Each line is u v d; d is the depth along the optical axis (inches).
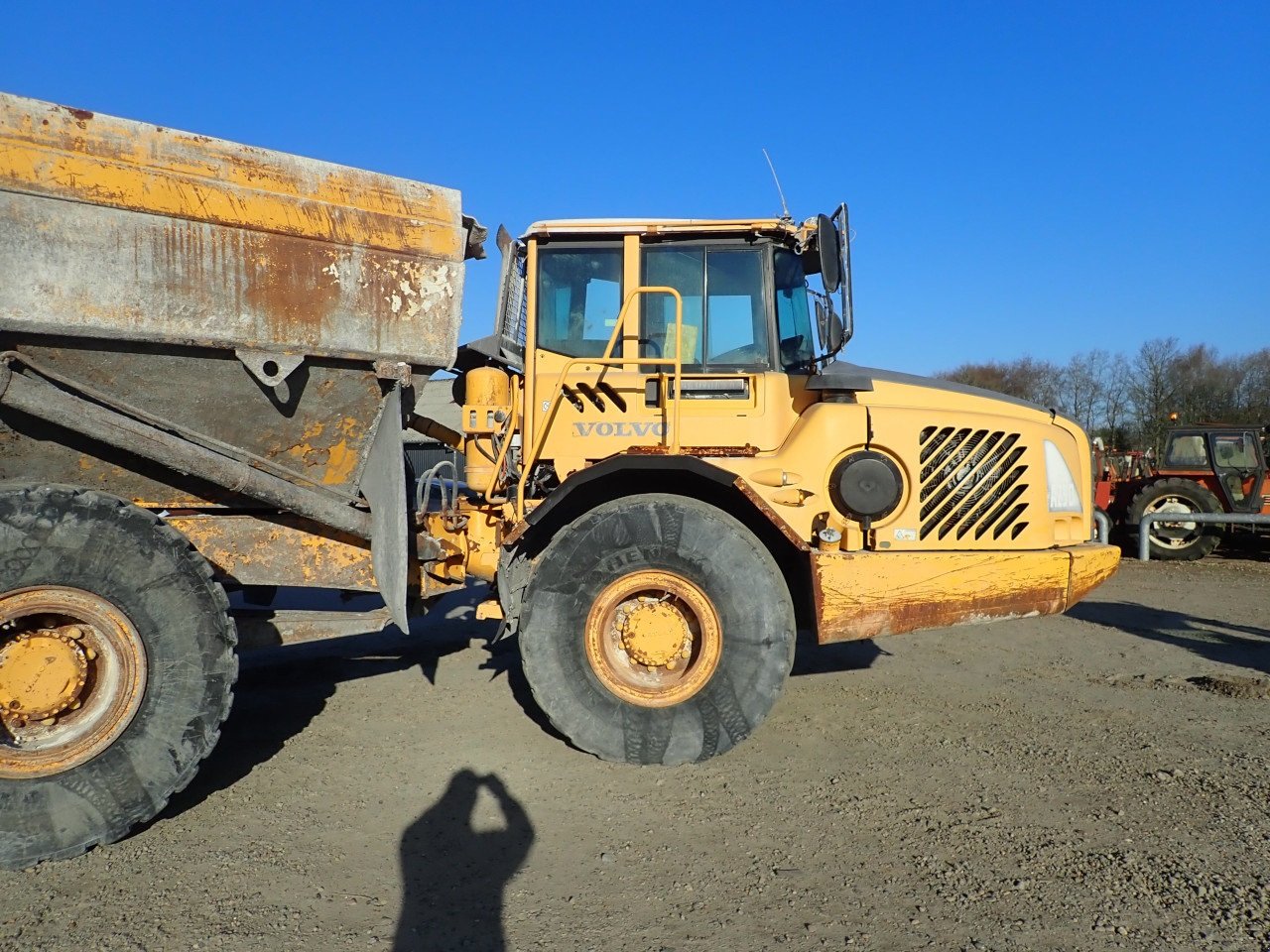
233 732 178.9
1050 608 175.5
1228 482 481.1
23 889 116.5
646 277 182.7
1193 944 103.1
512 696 204.1
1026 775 154.9
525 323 182.9
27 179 127.0
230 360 144.2
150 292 135.9
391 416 157.2
